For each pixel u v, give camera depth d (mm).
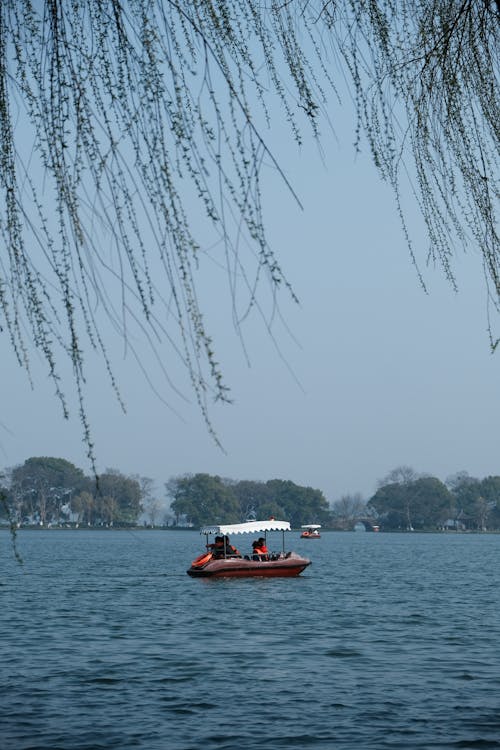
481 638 44594
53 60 5129
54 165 5039
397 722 25172
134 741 23078
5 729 24234
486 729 24203
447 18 6449
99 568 115125
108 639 43969
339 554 178625
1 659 36969
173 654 38750
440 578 98438
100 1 5180
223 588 78312
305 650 40250
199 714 26406
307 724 25031
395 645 41938
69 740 23062
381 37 6266
